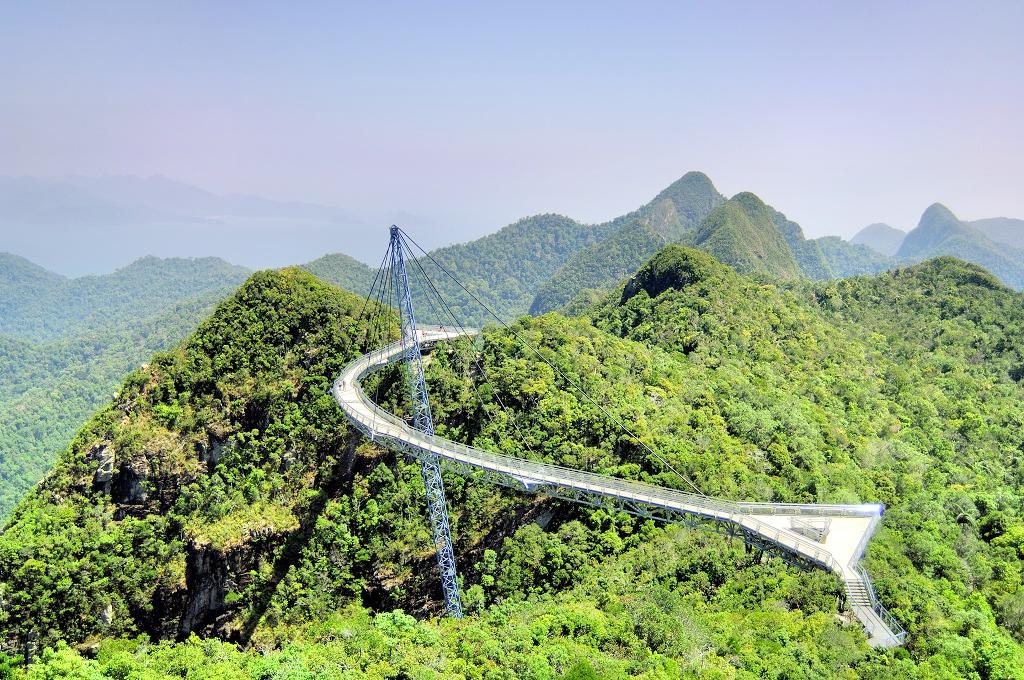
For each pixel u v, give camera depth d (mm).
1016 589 90125
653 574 94062
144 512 126188
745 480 110938
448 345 148875
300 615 111188
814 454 127000
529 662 72750
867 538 90688
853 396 166375
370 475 126312
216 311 152500
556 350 146375
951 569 91938
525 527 109062
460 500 121062
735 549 94938
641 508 99000
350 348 145750
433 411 132125
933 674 68812
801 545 85875
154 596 117062
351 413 113812
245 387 139000
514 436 125375
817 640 74750
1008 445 152125
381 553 117000
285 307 150500
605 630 79938
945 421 163500
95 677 81562
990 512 114625
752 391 148375
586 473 104500
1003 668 70062
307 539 121125
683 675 69812
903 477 127938
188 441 131625
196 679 79625
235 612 116750
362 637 85938
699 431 126562
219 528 121125
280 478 128625
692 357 166875
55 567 112000
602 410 124812
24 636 107000
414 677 73188
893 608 79500
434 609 112375
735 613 83562
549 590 98625
